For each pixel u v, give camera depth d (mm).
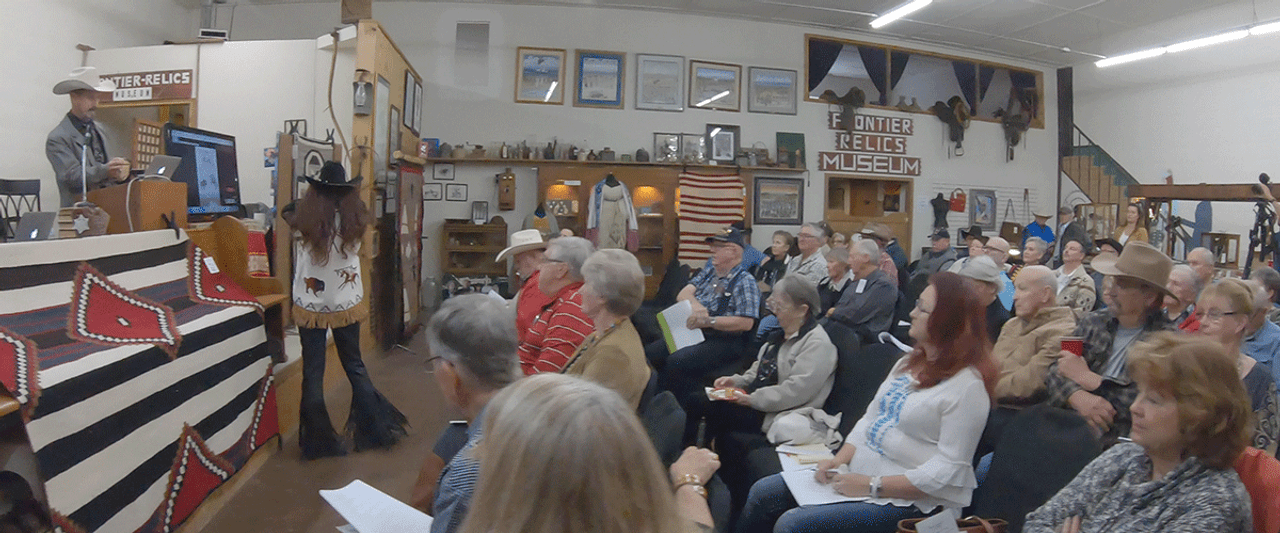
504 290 9031
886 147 11008
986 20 10211
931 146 11352
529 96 9516
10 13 5816
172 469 2514
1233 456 1364
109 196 3016
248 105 6387
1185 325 2588
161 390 2439
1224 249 8867
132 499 2250
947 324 2129
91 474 2033
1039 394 2539
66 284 2320
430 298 9141
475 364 1571
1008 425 2035
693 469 1609
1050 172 12453
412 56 9328
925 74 12250
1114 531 1442
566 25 9633
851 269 4969
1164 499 1409
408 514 1661
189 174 4062
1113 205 11078
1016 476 1942
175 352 2535
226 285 3359
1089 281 4641
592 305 2219
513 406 841
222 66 6410
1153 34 10641
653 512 791
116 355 2201
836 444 2719
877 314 4441
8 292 2080
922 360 2238
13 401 1735
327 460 3590
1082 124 12422
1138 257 2348
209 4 8688
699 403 3383
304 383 3588
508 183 9305
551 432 780
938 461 2064
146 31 7875
